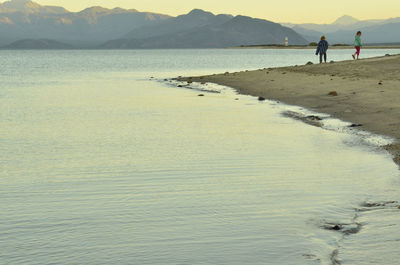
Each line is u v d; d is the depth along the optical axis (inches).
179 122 713.6
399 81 1101.1
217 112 822.5
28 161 461.7
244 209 311.4
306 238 260.5
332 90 1024.2
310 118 727.1
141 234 267.7
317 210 308.2
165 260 232.4
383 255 236.1
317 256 236.4
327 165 433.1
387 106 762.2
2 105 959.0
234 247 248.2
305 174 401.4
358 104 812.6
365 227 276.4
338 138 569.0
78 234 268.4
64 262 231.0
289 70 1696.6
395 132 578.9
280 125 676.7
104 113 825.5
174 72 2437.3
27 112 848.3
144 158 468.4
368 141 543.2
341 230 272.7
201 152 495.5
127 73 2385.6
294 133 608.4
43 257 237.0
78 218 295.9
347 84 1109.1
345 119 698.2
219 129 644.1
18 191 358.3
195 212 306.3
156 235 266.1
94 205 323.0
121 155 485.1
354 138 565.0
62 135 608.1
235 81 1466.5
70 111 856.9
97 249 246.5
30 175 407.2
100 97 1115.3
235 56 6161.4
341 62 1776.6
